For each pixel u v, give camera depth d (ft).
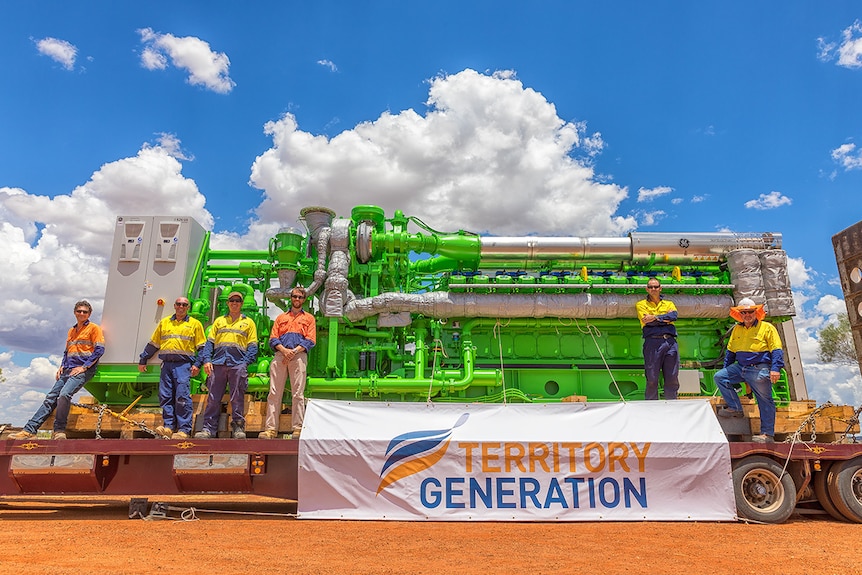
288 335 27.73
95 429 28.96
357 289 37.40
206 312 33.30
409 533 21.29
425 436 24.70
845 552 19.47
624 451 24.93
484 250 37.06
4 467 24.81
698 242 36.99
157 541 19.62
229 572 15.44
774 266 35.09
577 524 23.57
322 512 23.88
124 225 32.96
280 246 35.17
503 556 17.80
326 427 24.81
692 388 34.12
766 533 22.61
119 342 31.19
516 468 24.50
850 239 31.63
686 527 23.35
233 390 27.22
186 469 24.53
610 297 35.32
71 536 20.47
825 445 26.30
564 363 36.73
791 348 35.19
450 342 36.83
